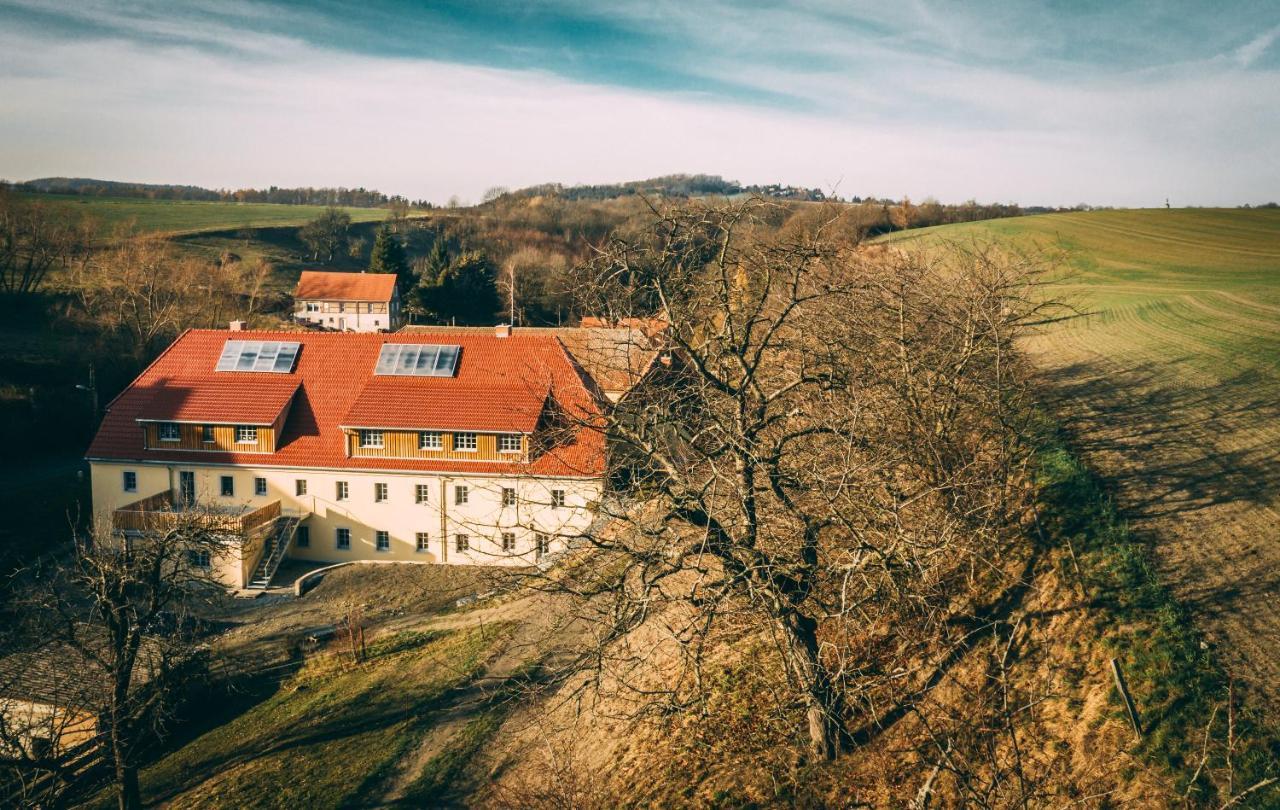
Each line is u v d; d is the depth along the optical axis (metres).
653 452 16.59
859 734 17.55
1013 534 22.11
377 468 41.81
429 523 41.97
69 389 62.91
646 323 17.84
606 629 17.03
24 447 57.41
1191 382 33.12
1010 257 33.00
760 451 17.30
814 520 17.44
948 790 14.84
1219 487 22.73
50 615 26.92
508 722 24.75
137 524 39.50
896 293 22.97
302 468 42.47
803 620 16.69
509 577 18.62
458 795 21.53
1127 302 52.47
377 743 24.81
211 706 30.44
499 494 40.88
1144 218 91.38
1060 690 16.05
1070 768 14.08
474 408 41.72
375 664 31.27
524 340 45.44
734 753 18.80
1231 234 82.00
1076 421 29.97
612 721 21.69
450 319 94.12
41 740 25.20
